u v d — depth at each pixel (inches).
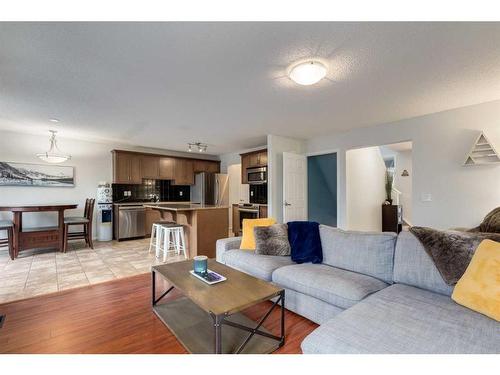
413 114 142.1
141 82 99.6
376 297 63.5
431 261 68.2
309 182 220.8
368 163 226.7
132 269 136.4
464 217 129.6
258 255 104.4
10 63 84.4
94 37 70.3
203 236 161.9
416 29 67.3
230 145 240.1
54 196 204.4
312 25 65.9
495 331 47.1
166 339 72.2
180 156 270.2
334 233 95.5
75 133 189.5
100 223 215.3
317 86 103.7
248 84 101.5
